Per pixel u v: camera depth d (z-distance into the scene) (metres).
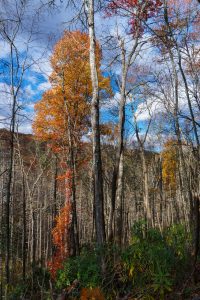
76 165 20.06
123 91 12.38
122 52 12.52
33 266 10.99
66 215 18.62
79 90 18.98
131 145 27.67
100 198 9.22
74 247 17.23
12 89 12.59
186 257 7.91
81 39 15.25
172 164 27.44
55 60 17.70
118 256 7.91
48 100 19.36
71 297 7.16
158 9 11.98
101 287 7.21
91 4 10.06
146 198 22.09
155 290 6.95
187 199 18.80
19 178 28.84
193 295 6.74
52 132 19.78
